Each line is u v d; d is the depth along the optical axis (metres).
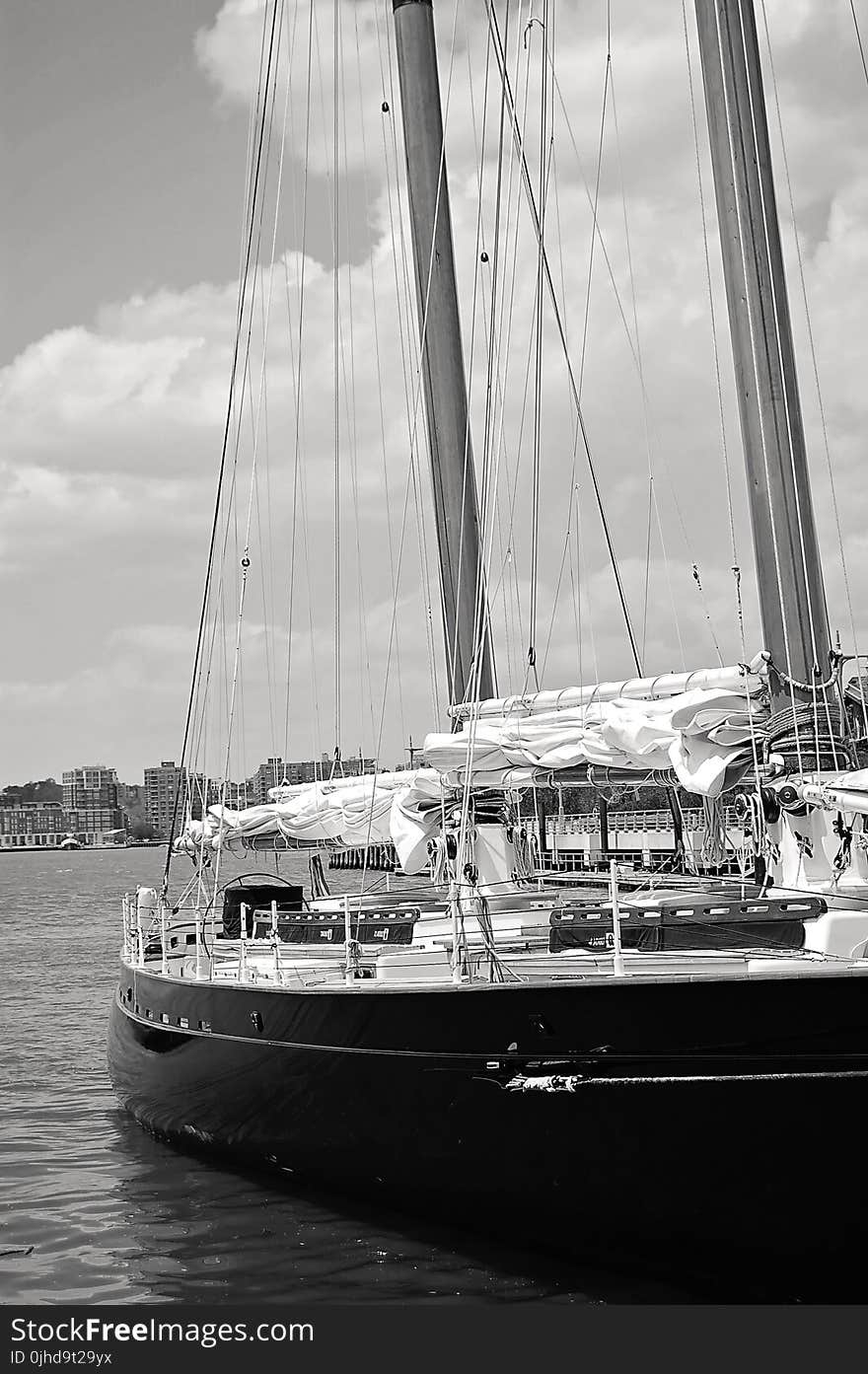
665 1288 9.48
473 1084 9.80
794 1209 8.70
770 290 11.01
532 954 11.16
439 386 15.57
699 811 14.69
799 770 10.34
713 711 10.65
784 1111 8.63
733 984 8.76
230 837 18.05
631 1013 9.09
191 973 14.25
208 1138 13.34
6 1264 11.08
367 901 15.95
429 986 10.08
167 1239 11.39
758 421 10.95
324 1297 9.81
